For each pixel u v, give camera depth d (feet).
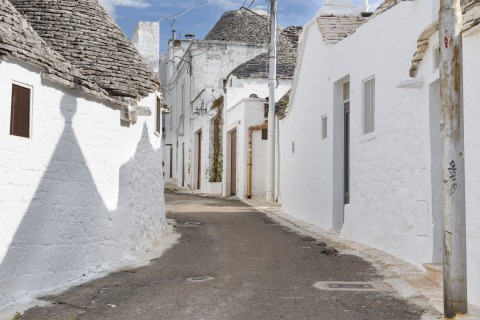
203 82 104.01
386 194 36.01
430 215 29.78
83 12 38.45
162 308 23.95
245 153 80.38
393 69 35.01
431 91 29.84
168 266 33.17
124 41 38.88
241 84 88.02
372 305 24.06
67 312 23.65
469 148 23.67
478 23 22.24
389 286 27.55
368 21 39.17
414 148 32.07
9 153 25.77
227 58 104.06
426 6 30.48
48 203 28.40
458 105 19.84
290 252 37.37
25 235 26.78
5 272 25.45
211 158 95.71
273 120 72.84
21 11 37.40
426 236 30.35
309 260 34.55
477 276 22.86
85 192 31.32
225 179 88.63
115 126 34.32
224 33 109.91
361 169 40.06
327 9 49.67
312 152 52.44
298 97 57.72
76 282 29.22
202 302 24.81
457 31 19.95
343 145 46.44
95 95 31.71
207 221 54.08
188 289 27.25
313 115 52.11
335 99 46.34
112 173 34.01
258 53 104.32
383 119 36.42
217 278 29.78
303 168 55.62
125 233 35.40
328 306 23.99
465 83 24.07
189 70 107.04
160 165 45.06
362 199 39.93
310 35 52.90
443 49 20.04
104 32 38.24
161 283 28.71
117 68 36.42
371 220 38.37
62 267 29.27
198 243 41.27
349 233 42.04
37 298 26.07
